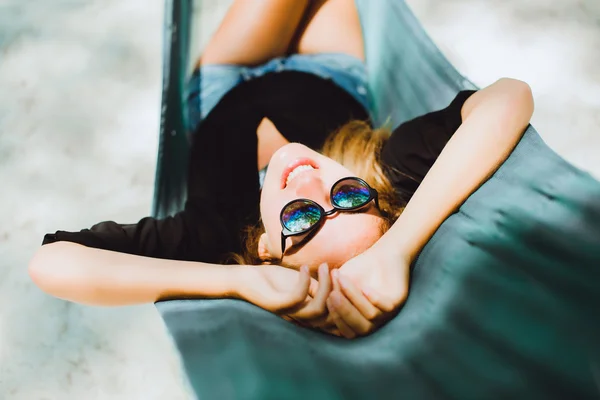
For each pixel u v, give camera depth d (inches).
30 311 69.9
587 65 89.8
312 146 74.7
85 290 53.3
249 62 78.5
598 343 40.2
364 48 81.4
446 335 44.2
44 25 101.9
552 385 39.3
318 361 43.0
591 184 49.7
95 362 65.4
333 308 46.4
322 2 81.8
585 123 83.0
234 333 45.0
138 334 67.9
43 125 89.3
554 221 49.1
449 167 54.6
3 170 84.2
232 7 79.0
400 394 40.3
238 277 51.9
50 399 62.4
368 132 71.0
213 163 73.3
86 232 60.4
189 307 50.3
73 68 96.0
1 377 64.2
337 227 54.1
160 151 70.6
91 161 85.4
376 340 46.6
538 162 53.2
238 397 39.9
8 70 95.9
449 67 73.5
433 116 65.8
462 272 48.0
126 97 92.7
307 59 79.7
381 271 49.2
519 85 59.6
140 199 81.1
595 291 43.2
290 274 51.3
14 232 77.5
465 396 39.9
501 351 42.1
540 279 45.6
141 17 102.6
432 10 98.7
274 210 57.9
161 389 62.7
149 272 53.7
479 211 52.1
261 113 76.1
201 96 76.9
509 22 96.0
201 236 66.7
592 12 96.6
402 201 63.0
